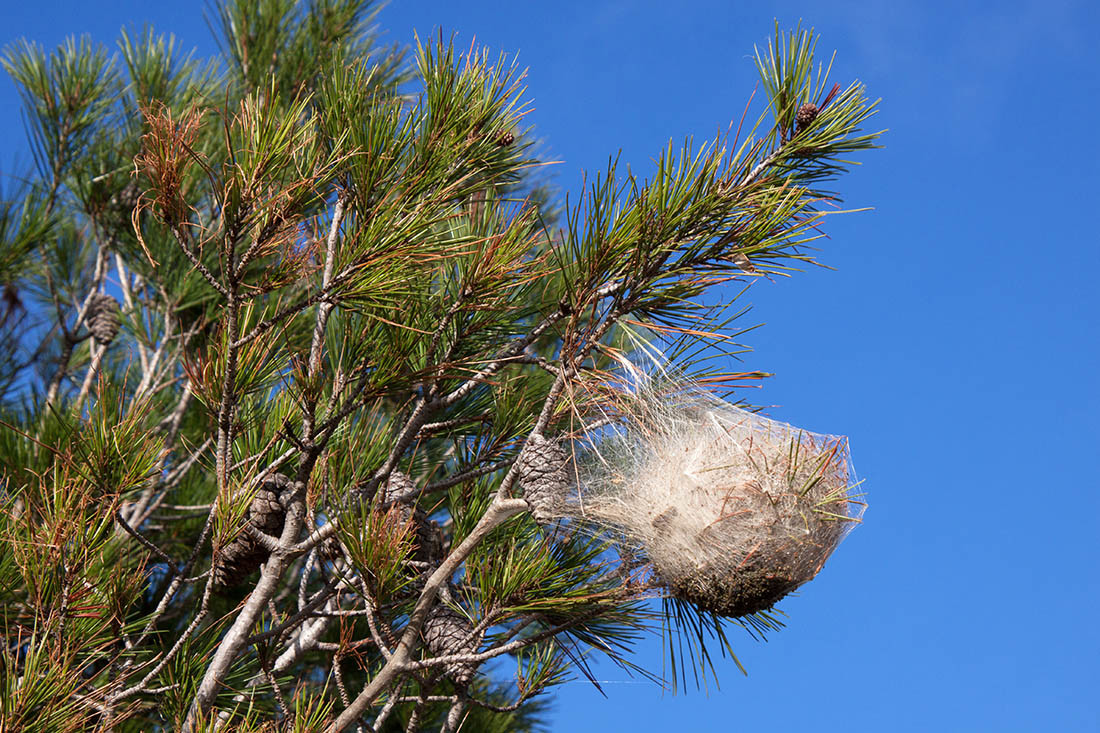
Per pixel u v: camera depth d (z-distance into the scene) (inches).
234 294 122.3
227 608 149.8
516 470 119.9
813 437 119.6
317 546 126.6
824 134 121.3
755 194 120.3
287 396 130.3
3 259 164.7
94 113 171.3
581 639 125.1
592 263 120.1
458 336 127.4
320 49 163.6
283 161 121.9
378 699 127.0
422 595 121.9
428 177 126.2
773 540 118.3
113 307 155.9
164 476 146.3
